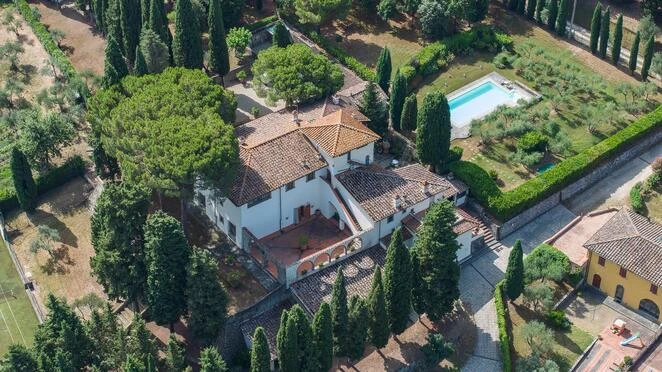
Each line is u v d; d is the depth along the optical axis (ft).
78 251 366.63
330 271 339.36
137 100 356.38
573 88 439.63
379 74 425.28
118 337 296.10
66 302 344.90
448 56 463.42
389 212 343.67
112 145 344.69
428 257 314.96
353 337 304.09
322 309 290.35
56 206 388.16
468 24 488.44
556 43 478.59
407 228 351.05
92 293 341.62
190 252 307.17
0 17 504.02
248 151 351.87
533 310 344.90
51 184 394.73
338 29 484.74
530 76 448.24
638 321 342.85
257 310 330.54
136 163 333.42
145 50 406.41
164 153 326.65
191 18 410.31
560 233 370.53
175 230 299.58
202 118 347.97
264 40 474.49
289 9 483.92
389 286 309.01
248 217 346.54
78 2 492.13
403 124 402.52
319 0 451.12
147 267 308.81
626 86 434.30
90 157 407.44
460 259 361.71
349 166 358.84
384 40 477.77
